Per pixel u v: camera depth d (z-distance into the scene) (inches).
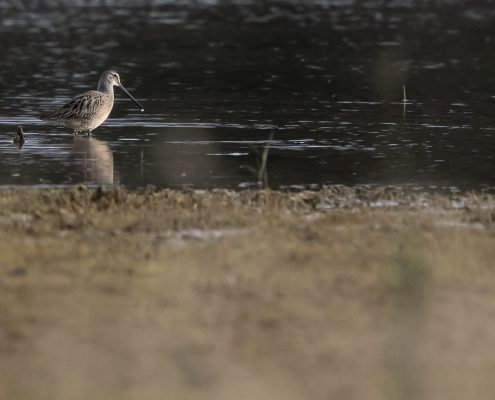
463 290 477.4
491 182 723.4
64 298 463.8
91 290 474.0
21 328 431.2
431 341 419.5
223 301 461.4
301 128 911.0
